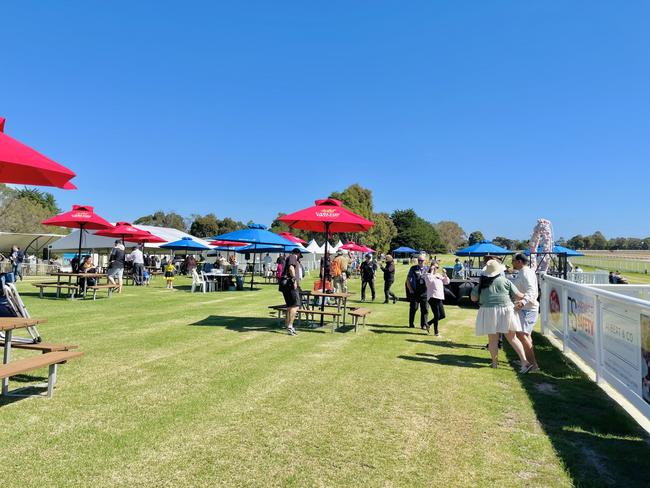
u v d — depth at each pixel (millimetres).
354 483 3438
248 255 38094
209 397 5281
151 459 3709
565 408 5305
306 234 68438
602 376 6051
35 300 14492
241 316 12133
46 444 3914
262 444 4070
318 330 10320
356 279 32844
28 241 37156
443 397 5602
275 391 5598
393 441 4242
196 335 9141
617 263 51438
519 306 6996
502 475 3641
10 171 5484
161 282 25391
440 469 3715
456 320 13047
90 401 5027
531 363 7051
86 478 3369
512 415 5047
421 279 10922
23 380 5723
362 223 10562
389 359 7566
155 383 5762
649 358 4520
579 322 7371
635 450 4168
